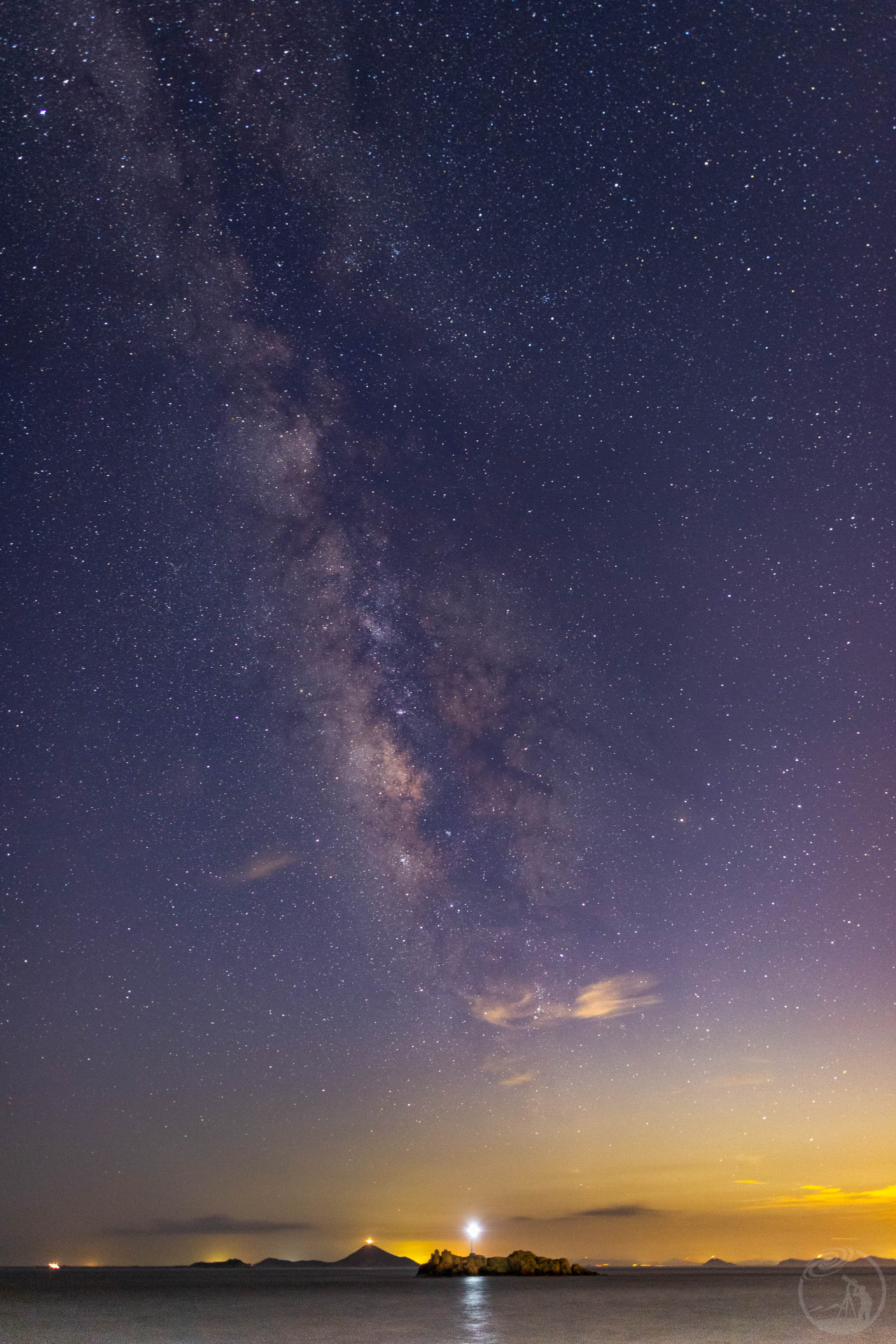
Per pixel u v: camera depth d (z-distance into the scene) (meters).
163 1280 121.25
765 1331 33.03
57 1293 70.38
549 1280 100.00
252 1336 31.98
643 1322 37.19
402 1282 102.69
